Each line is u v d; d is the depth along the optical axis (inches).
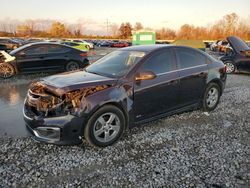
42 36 3371.1
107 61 190.9
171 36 3398.1
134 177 120.8
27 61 396.8
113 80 157.2
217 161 135.3
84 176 121.9
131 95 160.1
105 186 114.2
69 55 423.5
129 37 3627.0
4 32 3319.4
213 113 217.0
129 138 164.1
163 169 127.5
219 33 3034.0
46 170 126.6
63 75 174.1
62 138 141.3
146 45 199.9
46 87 151.4
